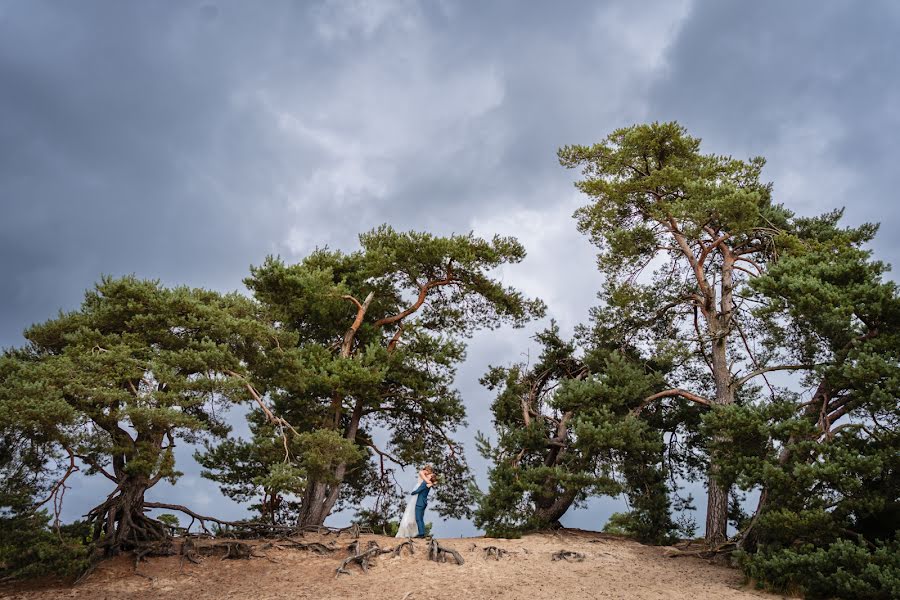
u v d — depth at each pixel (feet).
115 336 51.78
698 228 70.18
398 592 42.52
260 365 60.75
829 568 44.57
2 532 41.83
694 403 82.23
